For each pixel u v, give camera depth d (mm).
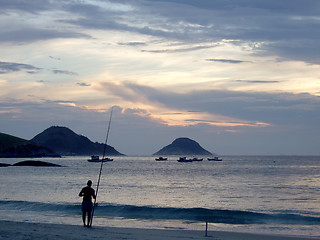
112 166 146875
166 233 16547
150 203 33938
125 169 118062
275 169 118750
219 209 29016
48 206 28375
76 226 16125
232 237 17109
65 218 23734
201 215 25875
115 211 27141
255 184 56969
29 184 54469
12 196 37938
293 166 148875
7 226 13922
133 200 36031
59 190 44719
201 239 14859
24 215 24984
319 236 18969
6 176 76625
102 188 49062
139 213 26719
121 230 16188
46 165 132375
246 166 149375
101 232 14242
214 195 40812
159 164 176875
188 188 49594
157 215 26125
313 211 29375
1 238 10711
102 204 30281
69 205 28094
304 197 39156
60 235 12117
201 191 45344
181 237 15117
